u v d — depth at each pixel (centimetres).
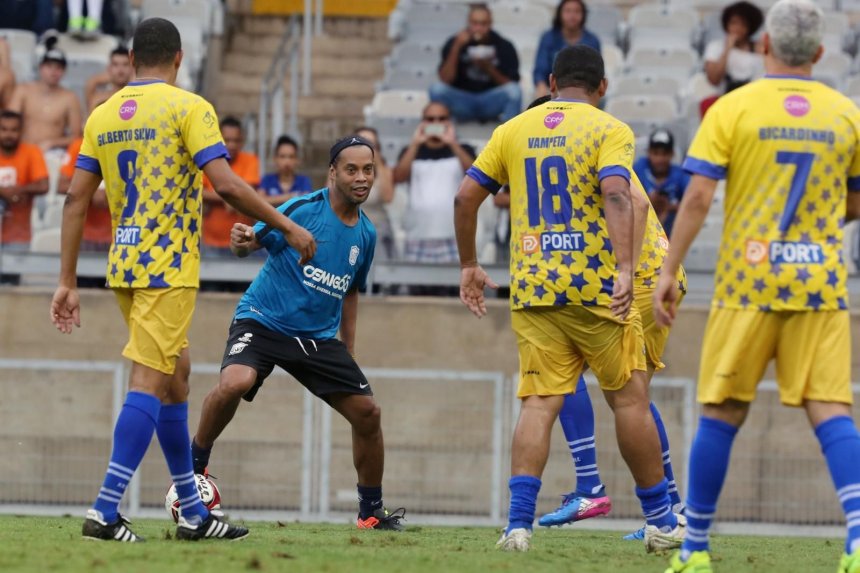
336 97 5891
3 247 4125
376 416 2523
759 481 3859
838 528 3828
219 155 1938
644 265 2377
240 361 2386
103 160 1978
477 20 4834
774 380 3869
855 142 1723
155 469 3809
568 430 2625
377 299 3984
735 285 1708
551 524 2625
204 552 1852
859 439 1691
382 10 6581
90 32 5453
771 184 1702
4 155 4153
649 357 2420
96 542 1958
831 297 1695
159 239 1936
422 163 4266
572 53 2055
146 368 1938
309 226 2409
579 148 1989
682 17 5872
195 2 5962
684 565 1730
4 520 2875
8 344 3975
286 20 6419
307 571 1681
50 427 3856
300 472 3831
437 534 2588
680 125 4972
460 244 2150
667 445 2517
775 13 1744
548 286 1991
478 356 3969
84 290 4003
